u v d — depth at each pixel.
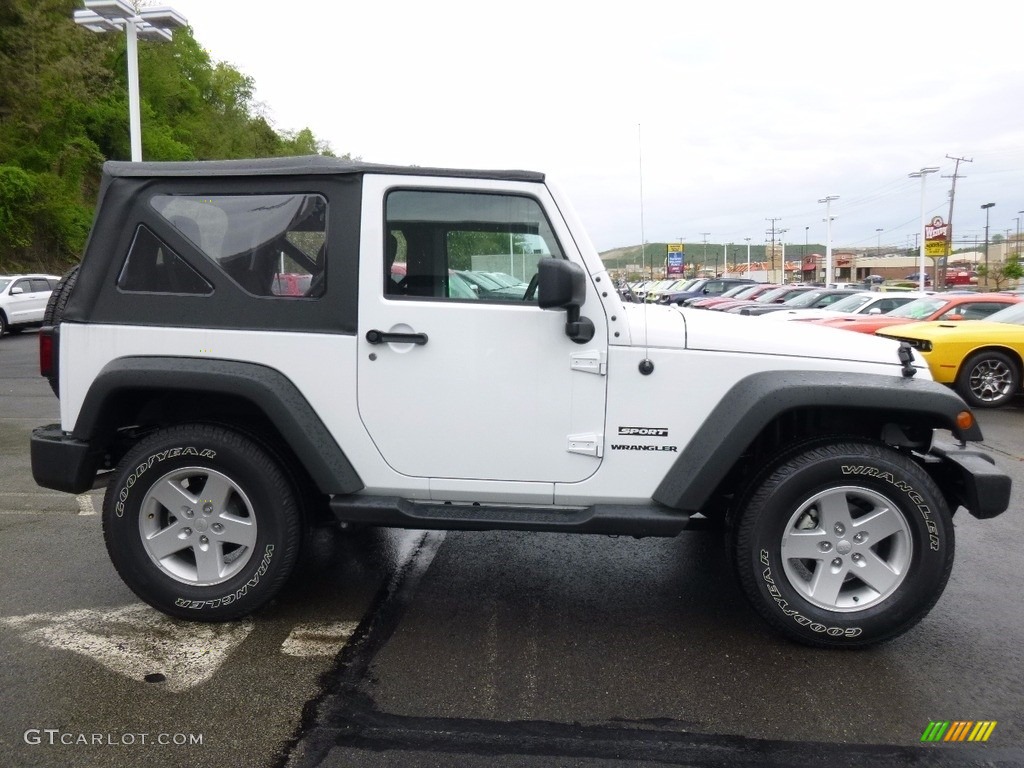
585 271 3.36
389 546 4.73
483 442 3.44
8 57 32.12
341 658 3.33
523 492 3.47
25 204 30.08
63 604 3.83
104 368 3.46
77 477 3.51
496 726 2.84
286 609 3.82
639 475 3.43
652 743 2.76
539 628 3.65
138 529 3.53
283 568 3.52
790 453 3.41
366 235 3.38
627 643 3.51
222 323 3.46
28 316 20.19
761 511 3.33
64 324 3.52
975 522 5.35
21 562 4.37
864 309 15.67
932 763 2.67
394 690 3.08
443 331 3.38
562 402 3.40
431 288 3.46
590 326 3.34
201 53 53.50
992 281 62.06
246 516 3.62
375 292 3.39
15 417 8.81
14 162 31.66
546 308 3.25
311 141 65.31
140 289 3.50
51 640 3.45
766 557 3.35
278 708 2.94
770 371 3.38
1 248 29.19
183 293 3.48
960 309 12.18
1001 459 7.33
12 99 32.44
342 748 2.70
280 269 3.45
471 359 3.39
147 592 3.54
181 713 2.90
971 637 3.60
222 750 2.69
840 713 2.96
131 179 3.48
